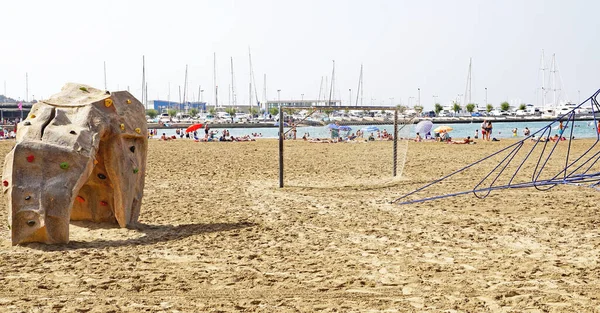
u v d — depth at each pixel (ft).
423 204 49.62
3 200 50.34
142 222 41.60
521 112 431.84
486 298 24.43
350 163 83.05
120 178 37.65
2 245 33.47
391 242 35.12
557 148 120.16
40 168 33.45
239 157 101.45
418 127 154.51
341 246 34.04
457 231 38.37
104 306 23.41
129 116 38.40
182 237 36.47
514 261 30.40
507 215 44.29
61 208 33.35
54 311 22.80
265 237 36.52
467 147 126.11
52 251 32.17
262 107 410.52
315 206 48.75
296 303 23.89
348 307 23.36
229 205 49.26
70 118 35.53
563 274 27.81
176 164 87.25
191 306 23.50
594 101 46.65
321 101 375.66
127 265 29.58
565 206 47.98
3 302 23.80
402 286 26.16
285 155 103.30
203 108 514.68
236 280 27.07
